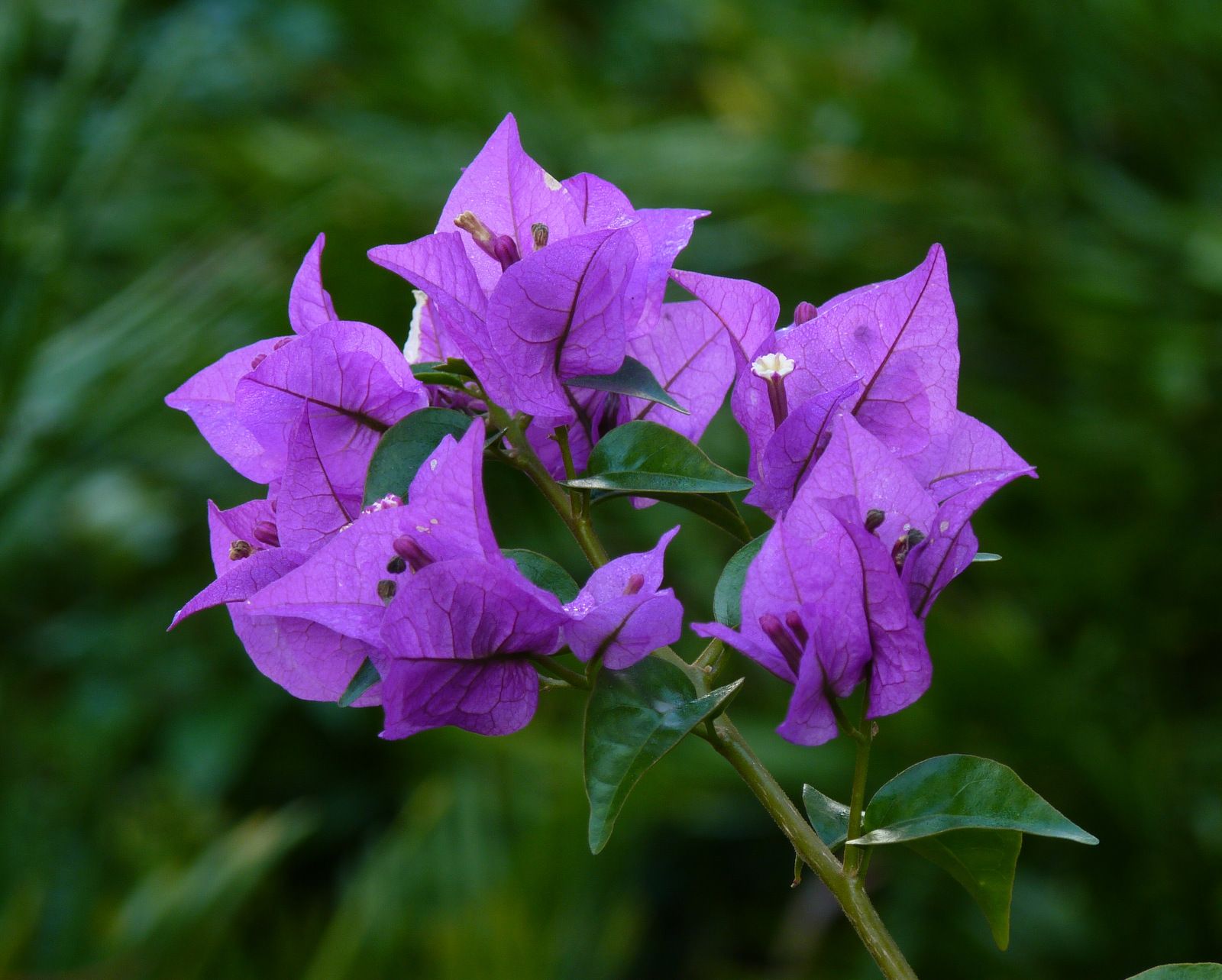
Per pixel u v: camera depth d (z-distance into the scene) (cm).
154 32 134
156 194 134
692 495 57
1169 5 137
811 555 54
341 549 54
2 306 98
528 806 109
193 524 140
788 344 57
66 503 136
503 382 55
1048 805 55
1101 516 131
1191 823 110
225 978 97
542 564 55
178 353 108
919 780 55
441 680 54
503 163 57
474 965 93
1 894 102
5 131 103
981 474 57
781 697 113
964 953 113
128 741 124
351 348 55
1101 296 133
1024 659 109
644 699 54
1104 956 110
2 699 120
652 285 58
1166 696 124
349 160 132
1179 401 131
